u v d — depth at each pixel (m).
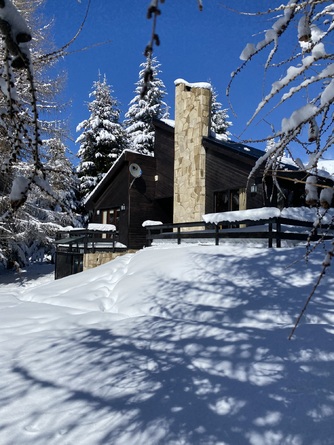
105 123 31.16
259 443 2.60
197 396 3.29
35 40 11.89
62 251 16.75
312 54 1.36
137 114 32.25
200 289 6.98
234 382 3.51
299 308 5.63
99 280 9.27
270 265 7.57
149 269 8.82
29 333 5.55
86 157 31.62
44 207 21.30
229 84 1.69
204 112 14.56
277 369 3.71
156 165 17.08
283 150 1.65
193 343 4.59
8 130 1.50
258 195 11.84
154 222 15.66
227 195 13.34
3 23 1.10
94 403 3.29
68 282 10.12
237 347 4.33
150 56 0.88
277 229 8.96
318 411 2.93
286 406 3.03
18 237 17.23
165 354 4.32
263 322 5.44
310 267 7.11
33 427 2.95
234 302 6.23
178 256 9.26
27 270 20.70
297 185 11.10
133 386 3.56
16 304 8.11
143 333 5.17
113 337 5.07
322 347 4.12
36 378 3.86
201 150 14.30
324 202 1.50
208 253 9.03
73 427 2.92
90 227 15.74
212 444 2.62
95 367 4.07
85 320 6.14
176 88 15.66
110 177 17.53
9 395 3.50
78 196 30.00
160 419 2.96
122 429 2.85
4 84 1.29
